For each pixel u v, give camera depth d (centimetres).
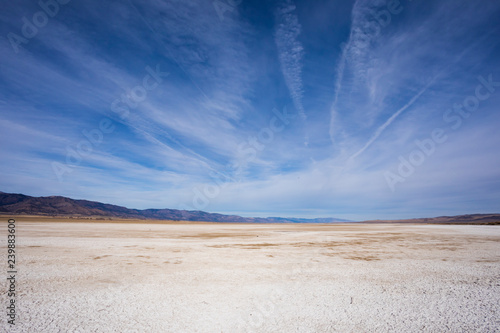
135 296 696
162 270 1002
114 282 827
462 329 518
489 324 541
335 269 1046
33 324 515
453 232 3500
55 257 1230
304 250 1627
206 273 962
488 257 1353
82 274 920
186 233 3284
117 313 580
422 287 804
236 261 1211
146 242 1981
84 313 578
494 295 729
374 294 733
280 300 678
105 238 2234
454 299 695
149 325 520
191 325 523
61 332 483
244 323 536
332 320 557
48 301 650
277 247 1784
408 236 2827
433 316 582
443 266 1112
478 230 3988
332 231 4203
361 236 2877
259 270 1020
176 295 707
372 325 534
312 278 902
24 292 715
